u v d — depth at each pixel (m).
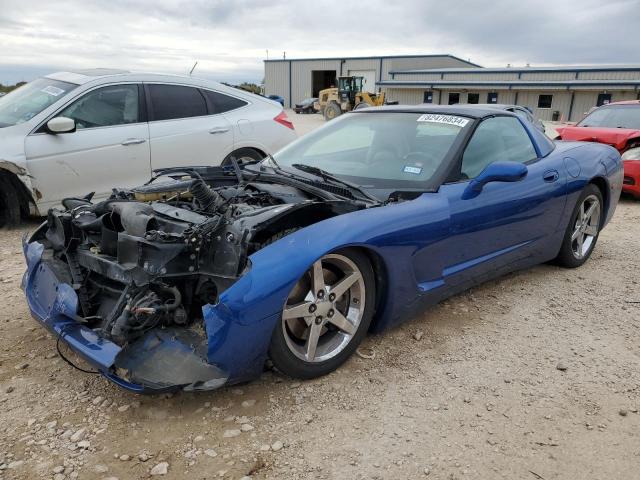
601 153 4.86
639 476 2.23
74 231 3.01
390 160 3.67
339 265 2.85
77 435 2.40
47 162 5.56
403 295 3.12
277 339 2.59
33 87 6.21
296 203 2.86
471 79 40.00
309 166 3.70
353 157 3.86
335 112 32.97
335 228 2.74
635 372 3.05
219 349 2.40
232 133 6.71
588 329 3.58
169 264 2.51
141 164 6.12
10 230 5.76
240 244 2.48
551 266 4.85
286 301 2.56
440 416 2.59
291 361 2.69
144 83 6.21
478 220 3.50
